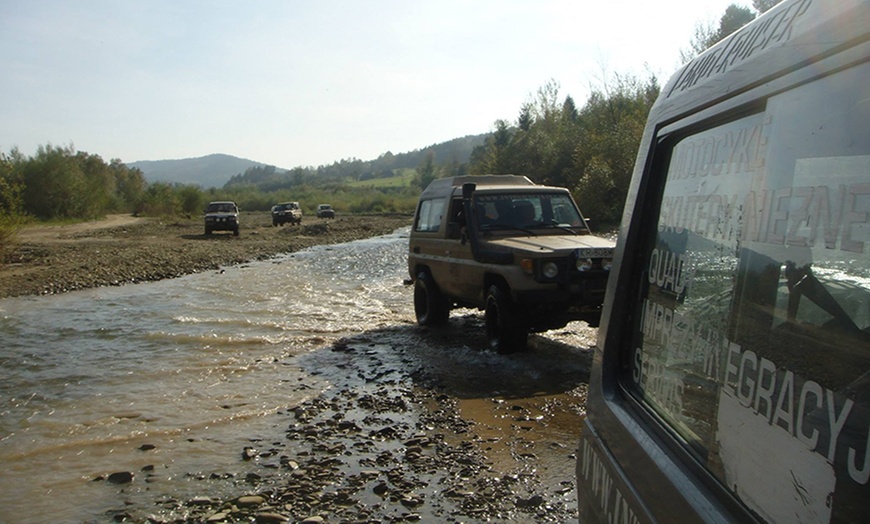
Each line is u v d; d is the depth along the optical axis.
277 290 16.22
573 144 39.22
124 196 82.88
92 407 7.25
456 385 7.73
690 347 1.97
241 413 6.94
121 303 14.50
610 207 31.16
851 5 1.43
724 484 1.63
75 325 11.99
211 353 9.68
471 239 9.09
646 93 37.53
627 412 2.31
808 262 1.47
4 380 8.38
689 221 2.11
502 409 6.86
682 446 1.88
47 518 4.72
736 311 1.74
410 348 9.65
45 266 21.58
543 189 9.90
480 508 4.71
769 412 1.51
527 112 49.69
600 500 2.42
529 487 5.02
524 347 8.77
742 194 1.80
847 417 1.25
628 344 2.48
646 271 2.40
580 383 7.67
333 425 6.53
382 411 6.91
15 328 11.81
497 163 43.97
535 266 8.12
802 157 1.53
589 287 8.18
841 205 1.38
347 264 22.53
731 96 1.92
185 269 20.92
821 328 1.39
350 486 5.12
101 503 4.94
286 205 54.91
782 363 1.49
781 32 1.74
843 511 1.22
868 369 1.23
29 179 54.84
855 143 1.34
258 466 5.57
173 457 5.81
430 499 4.88
